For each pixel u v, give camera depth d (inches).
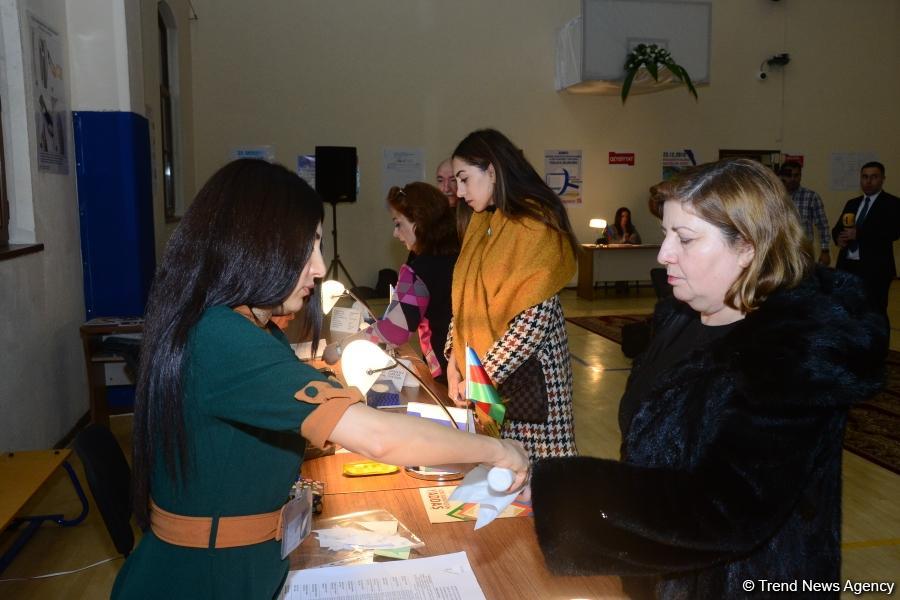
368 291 358.3
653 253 361.1
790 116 402.0
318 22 345.7
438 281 93.7
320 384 34.6
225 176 37.5
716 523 34.0
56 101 160.2
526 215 76.4
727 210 38.0
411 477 64.9
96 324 160.1
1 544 109.2
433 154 364.5
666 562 36.8
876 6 403.2
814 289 37.7
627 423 49.4
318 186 301.1
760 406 34.2
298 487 53.4
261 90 343.0
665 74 343.3
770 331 36.1
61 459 101.0
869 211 220.4
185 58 314.2
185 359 35.0
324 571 46.3
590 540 36.3
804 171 406.6
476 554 50.0
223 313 35.8
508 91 369.4
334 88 350.3
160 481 37.6
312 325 46.3
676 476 36.1
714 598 39.6
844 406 34.8
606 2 338.3
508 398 76.3
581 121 379.2
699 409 38.4
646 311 324.5
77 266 172.7
